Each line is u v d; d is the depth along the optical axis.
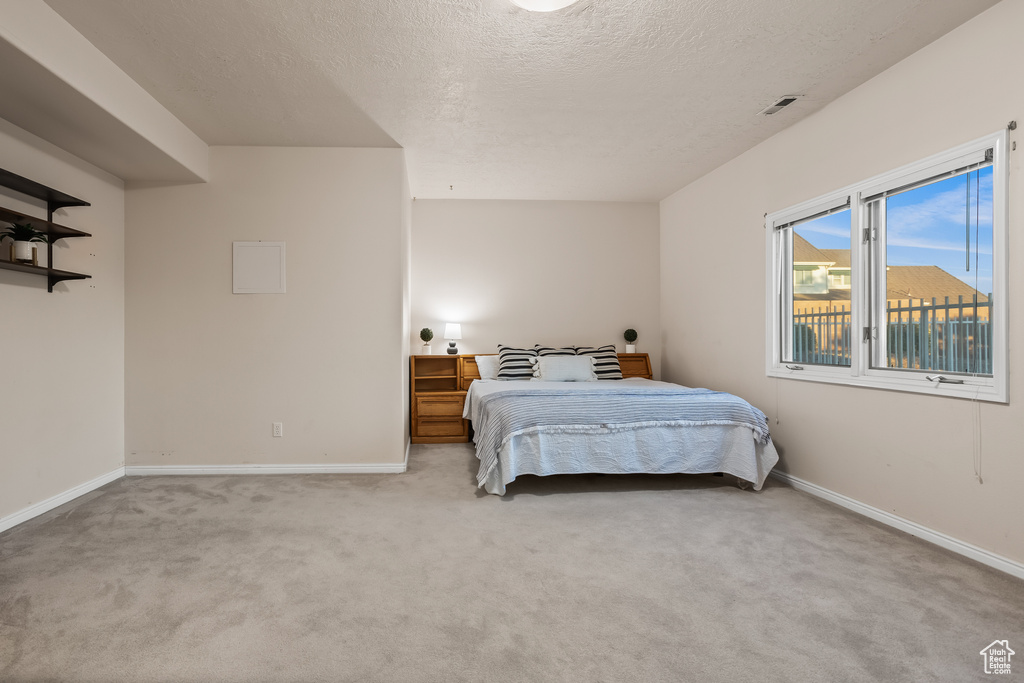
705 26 2.49
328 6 2.32
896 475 2.88
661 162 4.52
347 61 2.80
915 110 2.74
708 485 3.72
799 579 2.24
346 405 4.09
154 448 3.98
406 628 1.85
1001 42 2.32
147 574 2.28
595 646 1.75
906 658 1.68
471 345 5.77
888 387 2.90
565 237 5.86
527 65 2.85
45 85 2.47
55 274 3.10
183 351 3.99
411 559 2.44
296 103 3.30
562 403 3.51
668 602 2.04
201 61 2.79
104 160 3.50
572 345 5.86
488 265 5.79
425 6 2.32
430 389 5.41
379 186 4.11
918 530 2.73
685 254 5.30
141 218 3.96
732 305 4.45
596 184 5.20
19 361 2.98
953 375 2.59
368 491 3.56
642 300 5.92
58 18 2.38
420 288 5.72
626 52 2.73
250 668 1.62
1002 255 2.32
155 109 3.24
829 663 1.65
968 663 1.65
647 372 5.64
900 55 2.77
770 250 3.91
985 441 2.41
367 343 4.11
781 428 3.83
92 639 1.78
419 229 5.73
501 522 2.95
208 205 4.00
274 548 2.57
